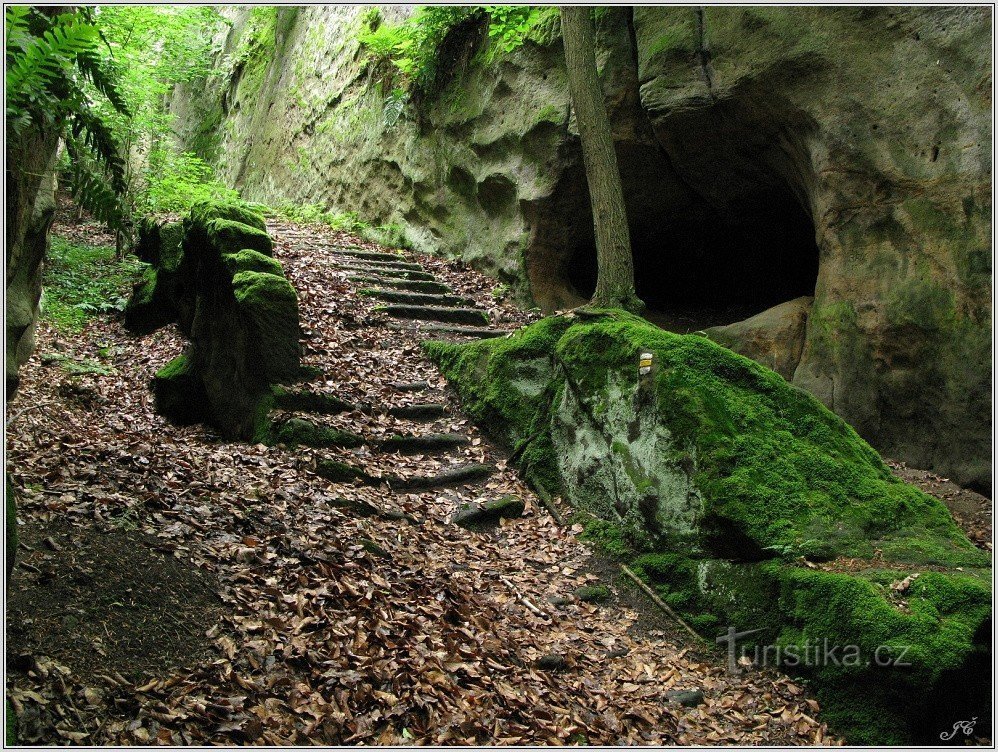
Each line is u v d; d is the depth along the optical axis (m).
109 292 9.93
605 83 8.99
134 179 12.45
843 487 4.84
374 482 5.71
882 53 6.86
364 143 13.65
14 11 2.43
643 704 3.78
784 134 7.73
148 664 3.05
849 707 3.82
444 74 11.66
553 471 6.00
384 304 8.91
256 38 20.00
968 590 3.96
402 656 3.50
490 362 6.95
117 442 5.38
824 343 7.40
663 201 9.69
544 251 10.14
